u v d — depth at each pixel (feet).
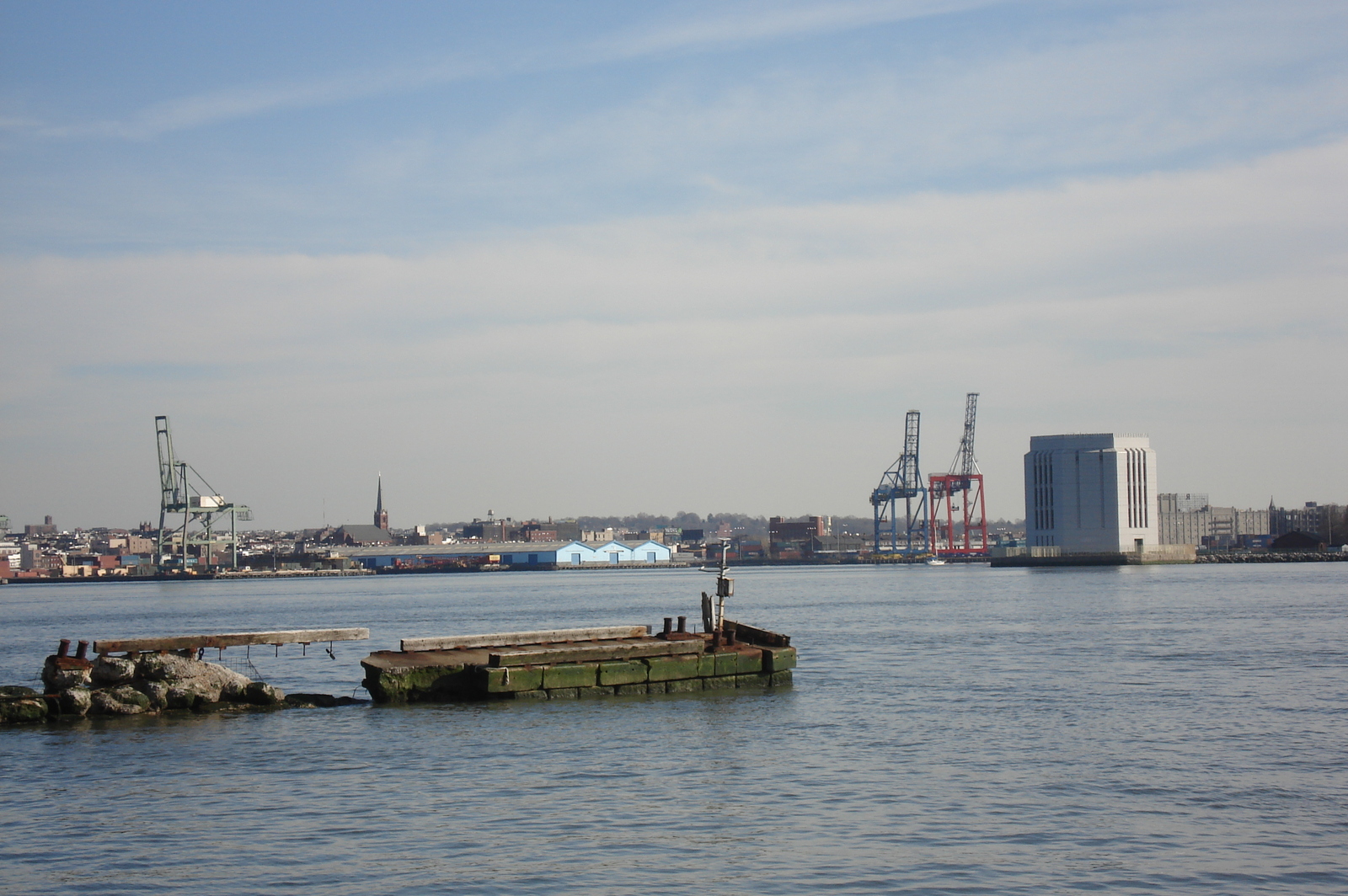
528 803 138.92
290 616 568.82
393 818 132.87
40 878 112.57
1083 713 197.26
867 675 252.62
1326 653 284.61
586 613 536.83
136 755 169.58
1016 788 142.72
